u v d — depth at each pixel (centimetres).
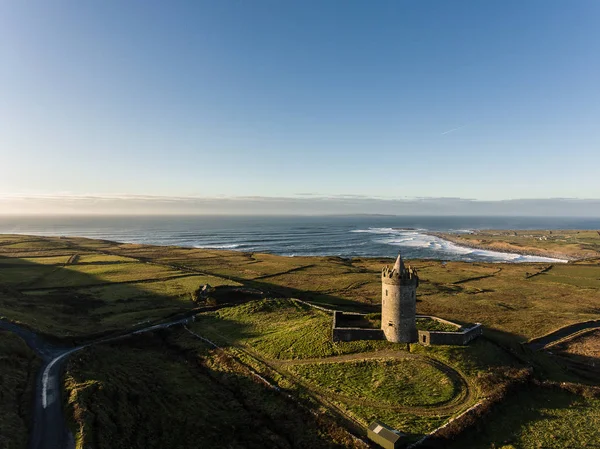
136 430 3161
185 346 5594
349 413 3625
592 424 3556
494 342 5247
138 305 7669
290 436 3403
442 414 3594
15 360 4000
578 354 6156
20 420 2922
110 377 4019
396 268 4819
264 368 4703
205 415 3684
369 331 4984
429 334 4731
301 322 6153
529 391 4134
